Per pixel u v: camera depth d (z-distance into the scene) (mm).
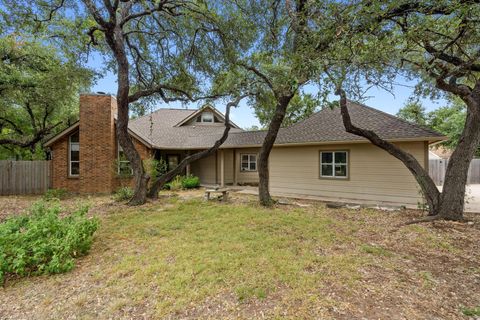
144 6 8242
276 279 3381
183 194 11891
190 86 10375
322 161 10766
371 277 3447
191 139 15578
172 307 2863
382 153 9297
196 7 8523
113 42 8531
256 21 7793
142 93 9453
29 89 12086
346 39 4195
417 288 3186
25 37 10797
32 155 17438
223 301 2949
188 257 4125
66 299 3109
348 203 9148
